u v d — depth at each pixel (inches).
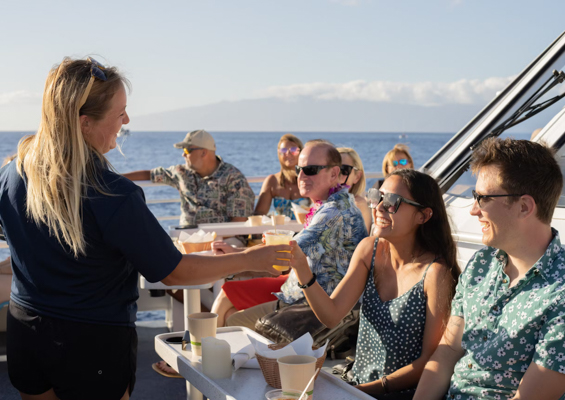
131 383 72.4
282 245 75.0
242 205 206.2
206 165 206.1
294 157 206.1
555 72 153.8
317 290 85.6
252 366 73.4
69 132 63.7
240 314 119.2
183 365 74.6
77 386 66.8
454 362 72.8
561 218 108.0
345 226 114.5
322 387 67.9
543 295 60.0
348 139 5979.3
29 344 66.6
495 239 63.4
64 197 63.1
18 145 69.4
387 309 85.0
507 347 62.7
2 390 124.6
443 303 79.9
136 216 64.7
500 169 62.2
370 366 88.3
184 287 105.9
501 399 63.6
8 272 130.8
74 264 64.9
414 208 82.5
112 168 68.1
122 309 69.2
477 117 174.9
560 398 60.9
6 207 67.6
